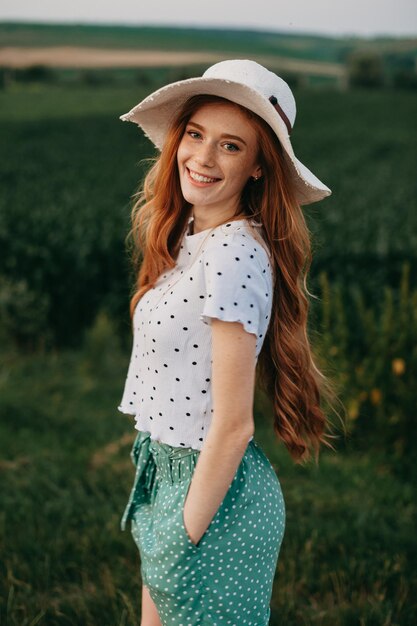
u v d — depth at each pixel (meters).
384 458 4.39
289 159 1.67
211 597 1.64
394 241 7.73
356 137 36.12
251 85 1.62
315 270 7.13
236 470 1.62
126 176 21.05
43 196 13.41
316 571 3.05
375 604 2.75
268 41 81.00
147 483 1.85
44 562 3.03
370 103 52.00
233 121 1.62
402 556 3.14
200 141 1.67
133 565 3.07
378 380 4.47
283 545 3.25
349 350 5.11
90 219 8.96
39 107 44.47
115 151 29.03
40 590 2.88
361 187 20.09
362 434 4.55
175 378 1.67
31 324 6.94
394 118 44.78
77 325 7.35
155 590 1.68
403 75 67.06
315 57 77.19
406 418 4.40
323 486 4.01
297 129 39.16
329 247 7.29
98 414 5.39
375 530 3.40
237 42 79.12
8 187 17.58
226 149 1.64
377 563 3.11
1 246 7.45
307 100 52.97
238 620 1.70
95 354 6.41
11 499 3.64
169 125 1.92
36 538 3.27
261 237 1.69
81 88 55.69
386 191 18.91
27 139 31.80
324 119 43.94
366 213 11.67
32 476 3.98
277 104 1.64
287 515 3.58
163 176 1.80
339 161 28.05
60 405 5.50
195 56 69.56
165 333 1.64
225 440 1.53
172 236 1.82
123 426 5.11
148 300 1.74
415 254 7.06
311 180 1.73
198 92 1.65
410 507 3.76
